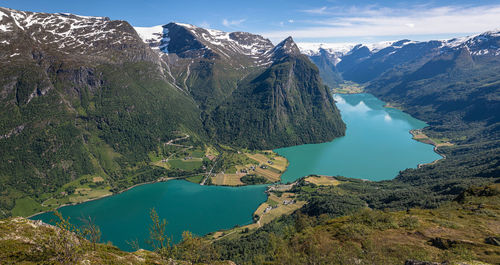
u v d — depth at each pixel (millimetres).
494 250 44656
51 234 37750
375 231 61562
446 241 50469
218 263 52562
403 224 63688
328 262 48656
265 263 60594
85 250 37625
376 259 46500
